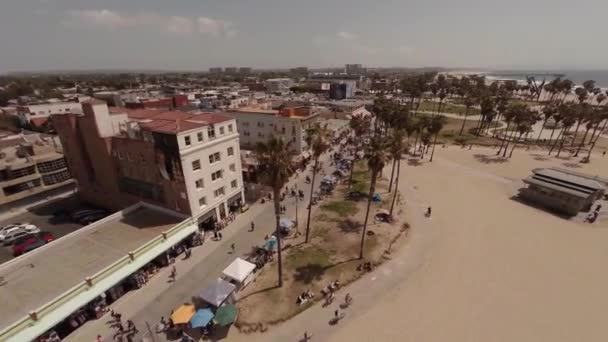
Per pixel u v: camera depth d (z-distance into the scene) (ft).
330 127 314.76
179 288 114.21
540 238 148.25
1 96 518.37
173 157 130.72
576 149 301.22
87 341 92.32
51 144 214.69
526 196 195.21
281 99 497.05
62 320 88.12
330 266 125.70
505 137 310.65
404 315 102.12
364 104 469.98
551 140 332.19
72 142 163.12
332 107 403.13
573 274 121.80
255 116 275.80
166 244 123.85
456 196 199.00
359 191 200.23
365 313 103.14
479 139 338.95
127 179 152.66
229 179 161.58
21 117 345.92
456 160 273.75
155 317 101.24
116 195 163.32
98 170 162.50
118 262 107.14
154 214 144.97
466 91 614.34
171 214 144.05
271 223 161.07
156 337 93.76
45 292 96.02
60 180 197.16
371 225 157.79
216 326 97.86
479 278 119.65
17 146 200.44
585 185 174.19
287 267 125.08
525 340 92.84
